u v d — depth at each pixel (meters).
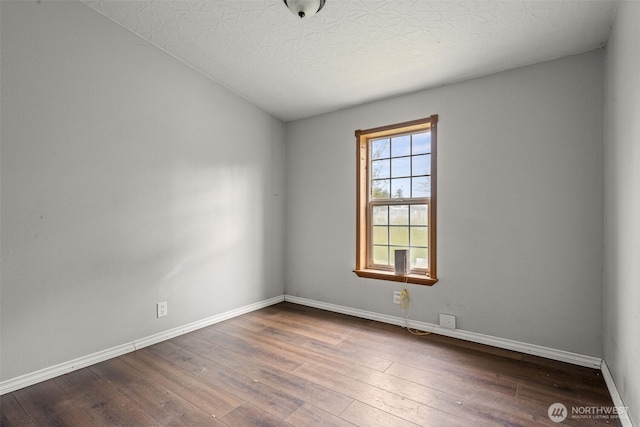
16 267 2.03
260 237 3.68
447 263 2.85
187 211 2.96
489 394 1.94
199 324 3.04
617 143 1.88
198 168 3.05
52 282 2.17
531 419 1.71
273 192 3.86
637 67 1.50
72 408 1.82
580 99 2.30
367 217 3.45
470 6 2.01
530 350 2.48
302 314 3.48
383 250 3.35
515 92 2.55
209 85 3.14
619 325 1.82
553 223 2.40
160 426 1.67
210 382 2.09
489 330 2.66
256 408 1.82
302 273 3.86
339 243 3.55
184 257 2.94
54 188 2.18
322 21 2.30
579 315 2.31
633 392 1.56
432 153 2.93
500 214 2.61
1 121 1.96
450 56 2.51
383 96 3.22
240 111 3.45
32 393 1.97
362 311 3.37
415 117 3.06
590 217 2.27
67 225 2.24
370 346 2.64
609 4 1.87
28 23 2.06
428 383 2.07
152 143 2.71
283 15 2.29
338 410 1.80
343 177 3.53
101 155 2.40
